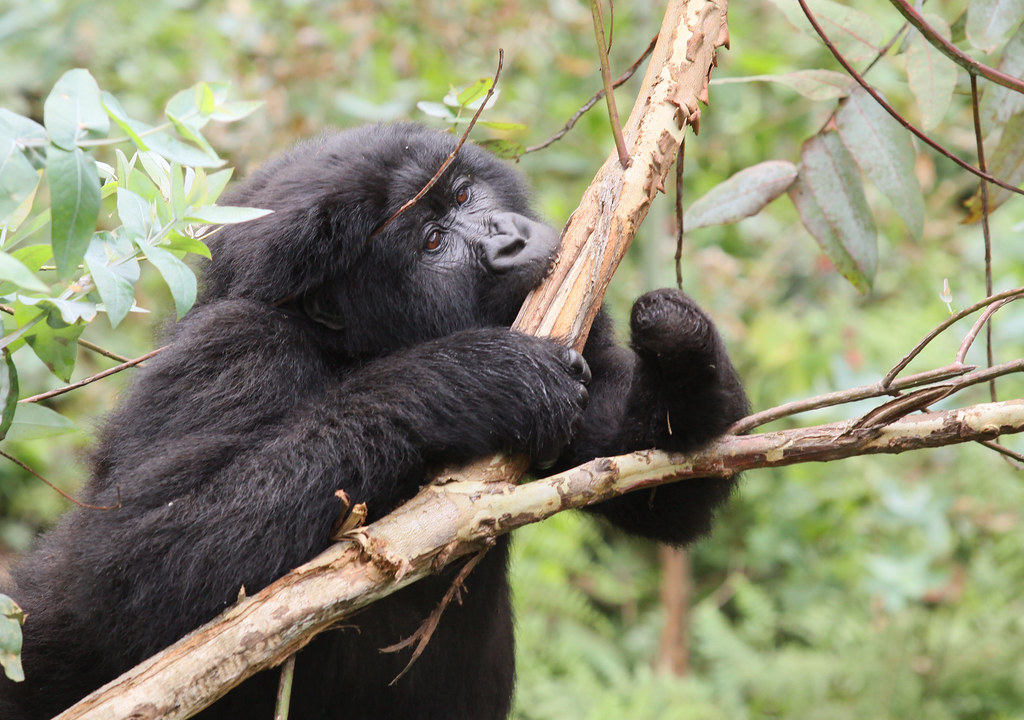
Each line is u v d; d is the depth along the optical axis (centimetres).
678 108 533
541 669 1212
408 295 634
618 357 690
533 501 483
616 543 1501
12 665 429
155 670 416
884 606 1197
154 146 397
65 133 381
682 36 544
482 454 524
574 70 1416
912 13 552
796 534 1338
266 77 1227
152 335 711
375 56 1326
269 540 515
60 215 380
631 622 1434
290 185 635
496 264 638
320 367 617
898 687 1093
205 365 573
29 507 1234
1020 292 479
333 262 616
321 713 636
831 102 1511
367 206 620
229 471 532
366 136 664
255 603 434
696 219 676
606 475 507
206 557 512
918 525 1208
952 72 629
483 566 661
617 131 528
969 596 1184
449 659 664
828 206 666
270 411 571
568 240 553
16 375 445
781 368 1363
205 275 657
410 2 1332
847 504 1303
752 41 1631
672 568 1326
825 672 1138
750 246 1595
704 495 624
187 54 1304
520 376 527
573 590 1357
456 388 528
